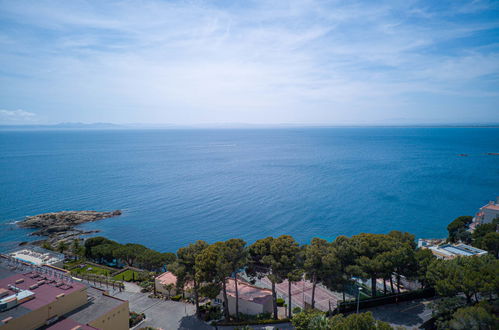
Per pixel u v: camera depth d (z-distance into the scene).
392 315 45.47
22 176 192.88
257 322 45.38
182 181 182.25
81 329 34.62
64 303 38.47
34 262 67.69
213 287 46.50
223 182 179.62
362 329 28.66
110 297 43.62
